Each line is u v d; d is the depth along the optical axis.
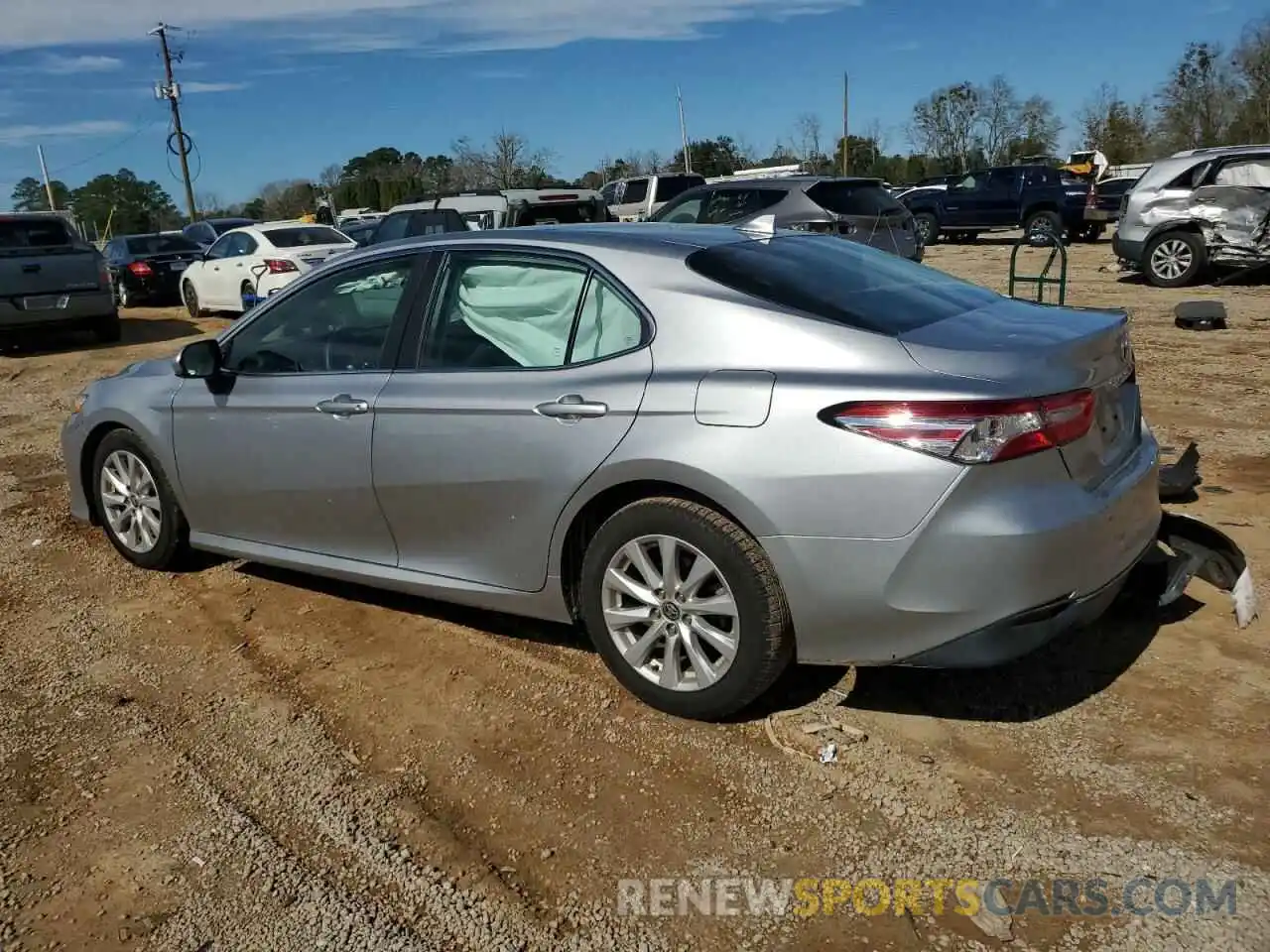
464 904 2.79
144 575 5.22
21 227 13.80
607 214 16.88
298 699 3.91
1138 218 14.66
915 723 3.52
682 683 3.55
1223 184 14.02
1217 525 5.16
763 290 3.50
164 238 20.56
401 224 15.41
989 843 2.92
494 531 3.86
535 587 3.83
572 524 3.67
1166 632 4.07
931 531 3.04
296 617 4.64
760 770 3.31
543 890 2.83
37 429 9.07
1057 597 3.13
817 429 3.14
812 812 3.09
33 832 3.16
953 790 3.15
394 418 4.01
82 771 3.48
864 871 2.85
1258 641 3.95
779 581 3.27
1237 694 3.60
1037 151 53.56
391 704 3.84
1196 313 10.84
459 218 14.95
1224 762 3.22
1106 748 3.33
